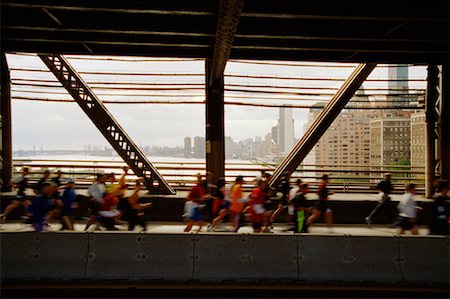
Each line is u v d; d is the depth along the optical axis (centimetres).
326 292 890
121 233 970
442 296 877
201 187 1296
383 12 1013
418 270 945
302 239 967
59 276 945
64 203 1272
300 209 1300
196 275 945
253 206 1240
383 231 1471
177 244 966
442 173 1681
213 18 1152
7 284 920
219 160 1686
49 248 964
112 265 954
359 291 895
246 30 1184
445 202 1116
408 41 1271
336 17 1007
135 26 1159
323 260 956
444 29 1218
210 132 1686
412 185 1148
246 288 902
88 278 941
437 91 1717
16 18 1140
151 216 1641
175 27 1165
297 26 1194
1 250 958
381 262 951
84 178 1995
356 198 1666
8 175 1795
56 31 1277
